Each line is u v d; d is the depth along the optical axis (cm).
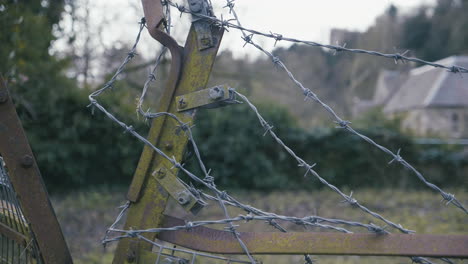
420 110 4006
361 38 3472
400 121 1524
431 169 1483
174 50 210
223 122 1354
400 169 1471
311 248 199
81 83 1482
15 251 258
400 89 4528
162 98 212
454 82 3947
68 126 1211
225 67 1838
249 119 1379
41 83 1085
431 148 1497
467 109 3825
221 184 1369
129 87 1500
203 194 212
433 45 3703
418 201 1183
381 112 1547
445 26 3619
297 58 3192
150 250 214
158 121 212
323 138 1448
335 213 996
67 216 908
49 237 221
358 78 3450
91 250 638
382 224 838
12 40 753
